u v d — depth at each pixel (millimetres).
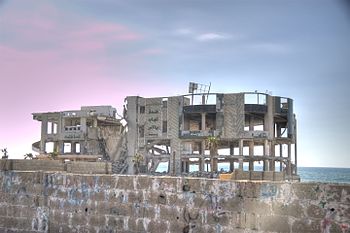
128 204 12273
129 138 106438
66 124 109188
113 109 106875
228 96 96875
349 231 9328
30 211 13914
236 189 10750
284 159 101625
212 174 90125
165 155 103312
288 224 10000
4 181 14508
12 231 14133
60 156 94062
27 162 15117
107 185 12688
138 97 106562
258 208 10406
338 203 9500
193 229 11234
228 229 10742
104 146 104188
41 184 13844
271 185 10305
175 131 101188
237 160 99000
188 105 100812
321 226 9633
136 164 103000
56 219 13422
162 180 11828
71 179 13328
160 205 11789
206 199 11141
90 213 12859
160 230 11711
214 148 96438
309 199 9820
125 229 12234
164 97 103625
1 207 14398
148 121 105000
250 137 95250
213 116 101875
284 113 99062
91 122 108500
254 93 95812
